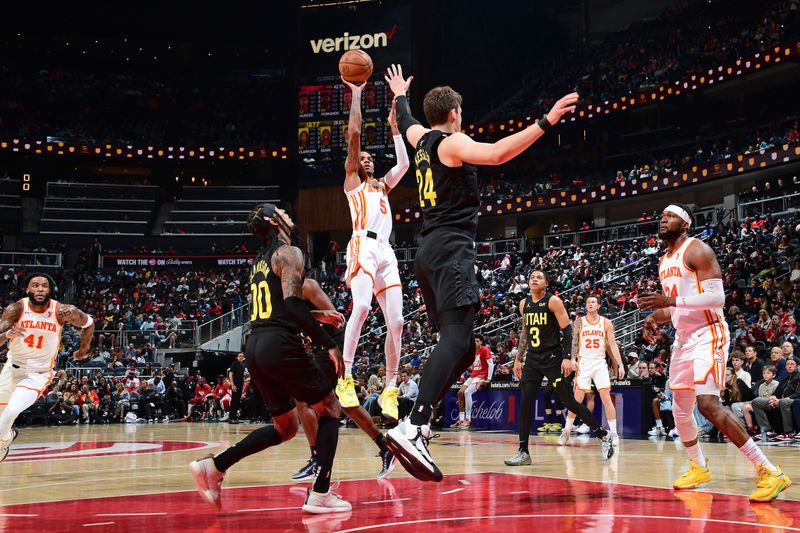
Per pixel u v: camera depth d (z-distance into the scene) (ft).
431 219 12.91
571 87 115.75
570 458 25.89
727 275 64.18
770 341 46.75
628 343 59.36
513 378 52.80
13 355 22.77
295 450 31.73
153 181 127.85
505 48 128.57
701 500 15.06
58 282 104.53
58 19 125.49
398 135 20.95
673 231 16.53
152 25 128.36
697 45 107.86
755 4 106.93
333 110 114.01
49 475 21.36
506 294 81.97
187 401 73.41
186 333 89.66
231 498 15.89
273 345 13.66
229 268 113.39
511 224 112.37
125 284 106.83
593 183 110.01
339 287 97.55
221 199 125.18
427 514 13.35
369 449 31.42
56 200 119.75
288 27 123.54
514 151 11.58
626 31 122.93
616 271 78.69
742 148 95.50
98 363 79.61
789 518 12.75
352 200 20.51
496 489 16.94
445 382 12.03
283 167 126.62
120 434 46.57
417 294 87.86
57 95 126.41
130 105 129.29
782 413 36.83
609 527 11.78
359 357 71.82
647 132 110.42
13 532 11.85
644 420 40.22
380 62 111.65
